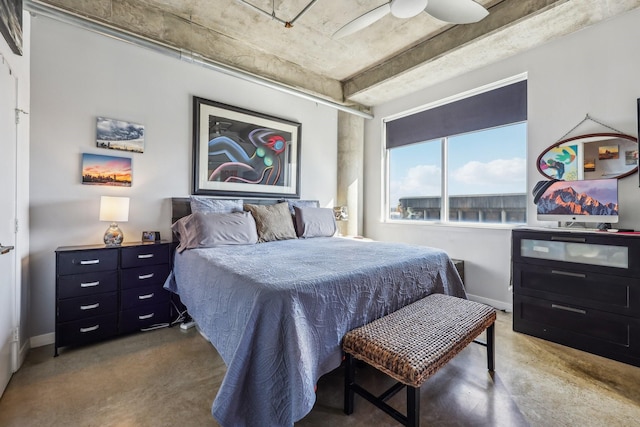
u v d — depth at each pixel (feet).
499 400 5.41
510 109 10.75
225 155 10.97
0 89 5.48
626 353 6.78
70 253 7.17
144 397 5.42
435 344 4.62
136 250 8.16
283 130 12.66
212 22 10.10
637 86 7.91
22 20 6.36
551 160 9.32
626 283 6.84
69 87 8.00
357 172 15.20
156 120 9.48
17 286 6.42
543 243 8.09
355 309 5.42
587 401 5.38
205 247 8.54
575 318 7.54
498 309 10.59
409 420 4.22
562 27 8.73
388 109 14.83
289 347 4.21
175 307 8.92
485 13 7.07
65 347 7.38
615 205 7.59
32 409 5.08
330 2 9.10
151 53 9.37
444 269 7.93
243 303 4.71
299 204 12.60
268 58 12.14
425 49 11.08
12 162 6.13
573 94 8.98
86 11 8.21
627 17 8.07
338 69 13.47
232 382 4.11
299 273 5.45
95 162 8.39
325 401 5.40
